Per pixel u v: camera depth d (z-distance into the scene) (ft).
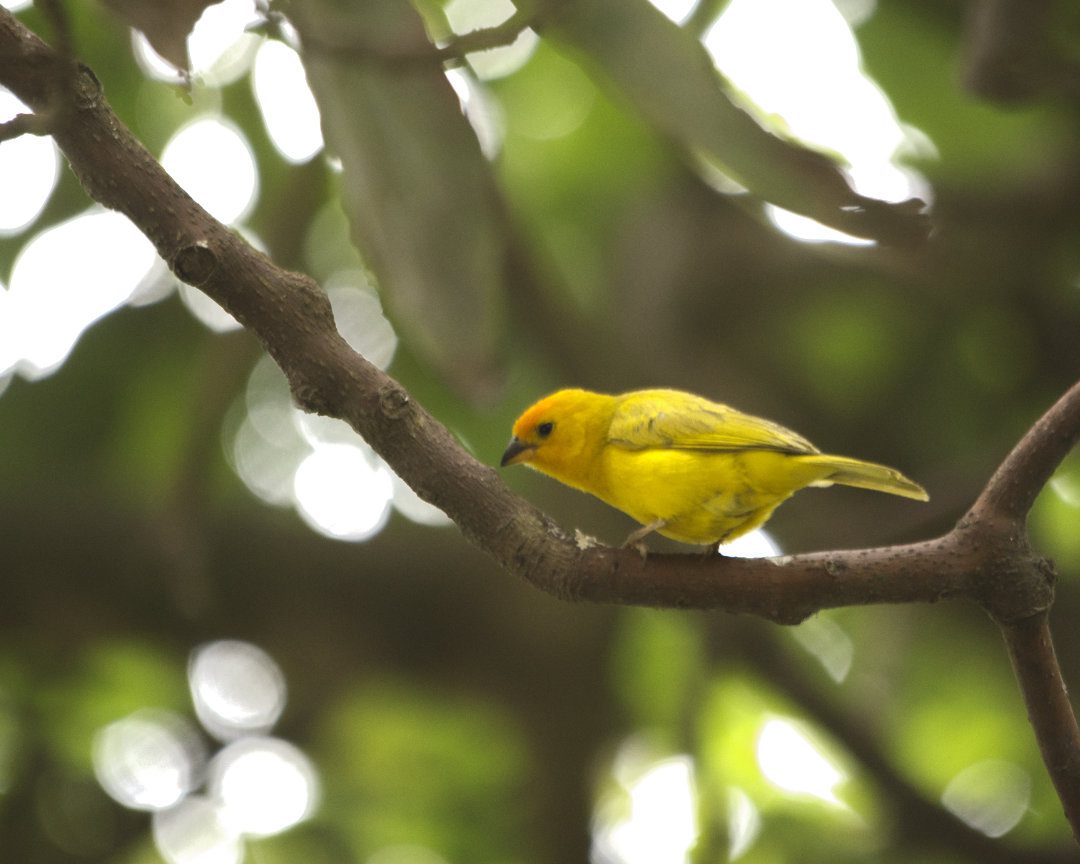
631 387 42.47
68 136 16.01
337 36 20.65
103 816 40.04
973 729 45.55
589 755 44.21
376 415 16.79
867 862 40.55
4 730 40.45
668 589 17.46
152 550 40.14
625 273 47.52
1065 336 42.32
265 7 19.85
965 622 45.11
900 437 45.03
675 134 19.38
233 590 41.27
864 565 17.28
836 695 43.80
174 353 41.83
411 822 42.78
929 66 39.14
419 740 45.62
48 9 14.84
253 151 38.73
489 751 45.65
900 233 18.45
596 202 45.37
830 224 18.67
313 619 42.22
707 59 19.30
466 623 43.01
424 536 43.42
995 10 24.14
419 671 43.75
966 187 40.24
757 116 20.24
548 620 43.14
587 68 19.79
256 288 16.47
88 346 41.52
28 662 41.39
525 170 44.14
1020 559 16.94
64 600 40.16
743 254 47.52
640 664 45.11
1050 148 40.14
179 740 42.37
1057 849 37.45
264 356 44.88
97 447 42.04
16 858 38.75
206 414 34.09
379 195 23.76
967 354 44.68
